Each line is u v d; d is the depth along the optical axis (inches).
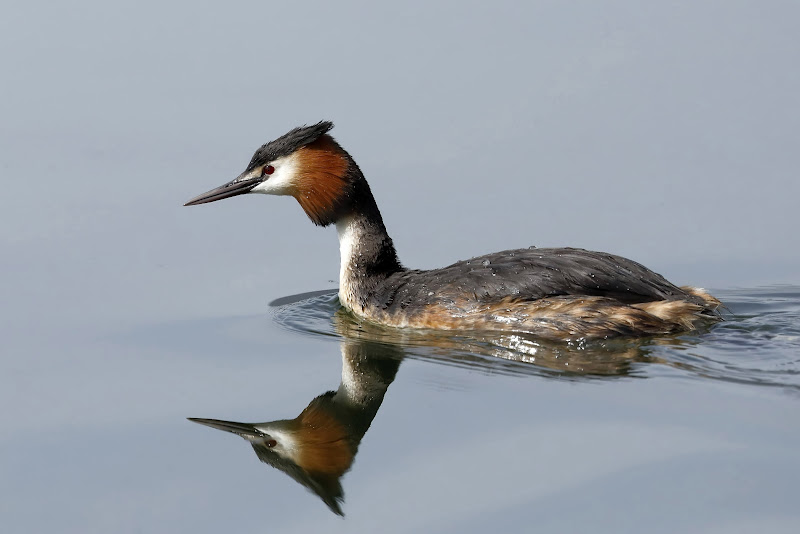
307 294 686.5
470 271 598.5
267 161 637.3
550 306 562.3
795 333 565.6
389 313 610.9
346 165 628.7
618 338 555.5
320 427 489.1
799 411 462.9
